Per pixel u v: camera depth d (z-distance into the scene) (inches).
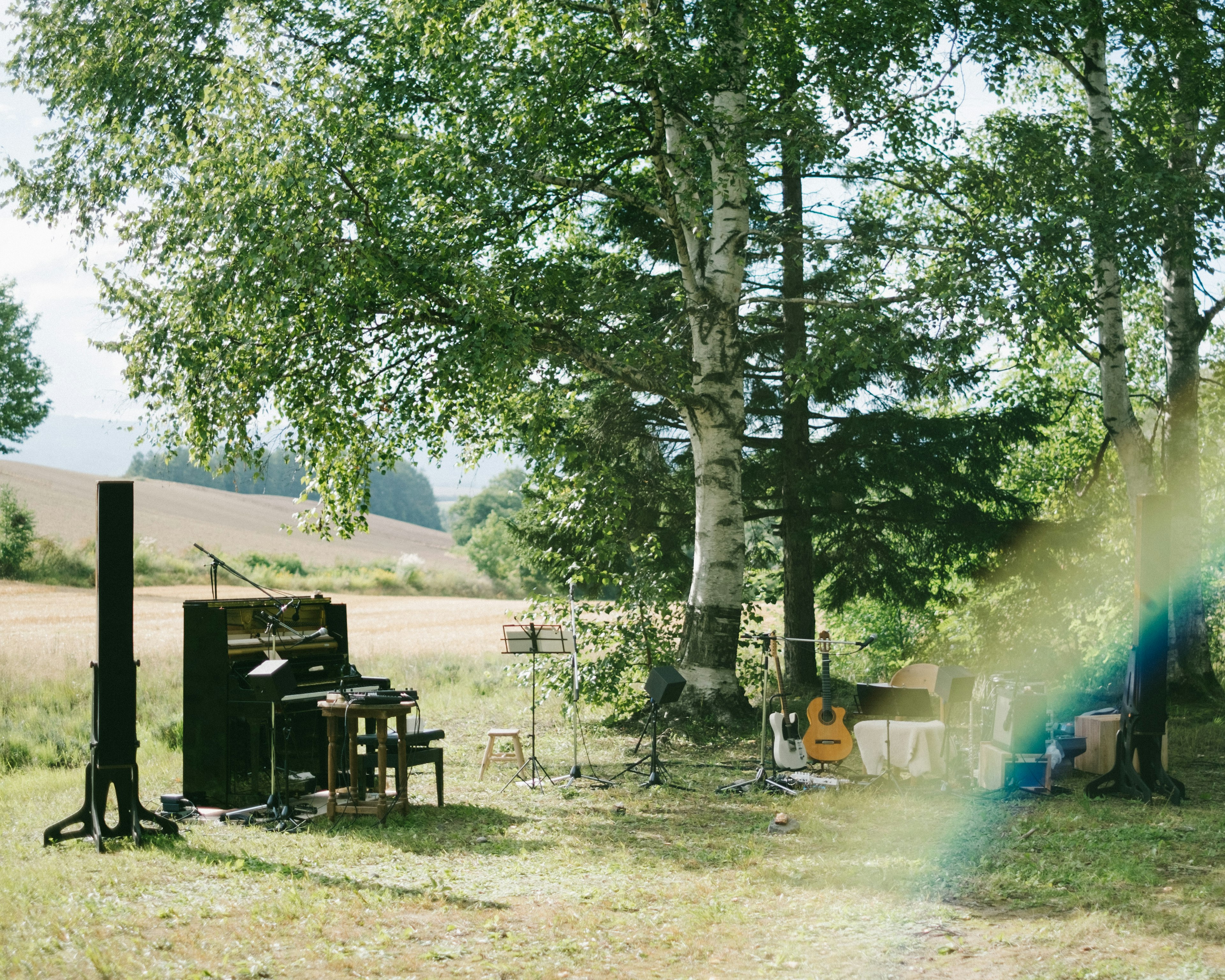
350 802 321.7
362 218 389.7
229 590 1768.0
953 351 409.7
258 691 325.4
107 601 289.0
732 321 485.4
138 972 185.2
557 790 367.2
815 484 574.6
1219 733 448.1
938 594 643.5
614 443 579.2
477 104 418.9
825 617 731.4
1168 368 545.0
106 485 289.7
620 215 561.3
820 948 203.5
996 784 354.3
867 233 466.6
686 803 346.0
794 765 376.8
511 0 399.2
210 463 457.7
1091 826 301.1
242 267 392.5
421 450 506.9
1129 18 472.7
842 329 417.7
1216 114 489.1
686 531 592.7
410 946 205.0
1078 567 588.7
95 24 486.3
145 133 465.1
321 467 481.7
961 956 196.9
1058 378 719.1
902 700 365.7
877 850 280.5
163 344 424.5
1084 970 184.2
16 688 672.4
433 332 430.6
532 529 609.3
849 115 430.9
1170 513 343.9
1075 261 414.6
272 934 209.9
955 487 584.4
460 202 411.2
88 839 289.9
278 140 389.4
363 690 327.3
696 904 234.7
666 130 478.0
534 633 403.9
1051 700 500.7
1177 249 431.5
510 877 257.0
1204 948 194.5
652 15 410.3
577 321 451.8
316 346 417.1
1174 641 539.2
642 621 502.6
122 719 289.3
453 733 500.4
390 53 455.5
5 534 1679.4
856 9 427.2
